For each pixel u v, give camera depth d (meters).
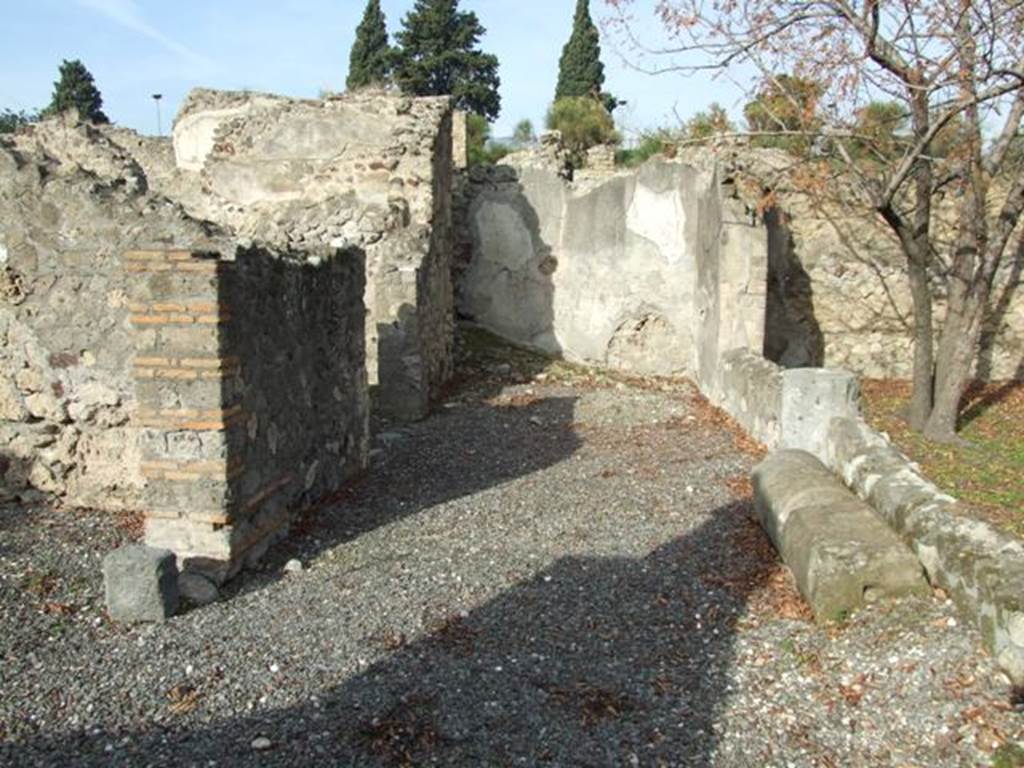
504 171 15.68
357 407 7.68
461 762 3.34
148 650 4.20
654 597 4.97
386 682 3.93
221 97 14.29
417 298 10.67
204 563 5.00
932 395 10.77
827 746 3.50
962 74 7.98
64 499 6.37
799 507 5.31
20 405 6.27
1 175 6.04
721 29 8.80
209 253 4.85
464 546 5.82
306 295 6.38
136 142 16.78
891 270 14.39
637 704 3.80
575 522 6.38
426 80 36.06
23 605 4.63
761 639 4.43
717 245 11.89
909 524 4.86
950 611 4.21
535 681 3.98
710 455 8.58
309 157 12.55
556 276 15.53
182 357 4.87
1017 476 8.32
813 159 10.71
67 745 3.41
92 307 6.10
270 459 5.69
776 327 14.67
